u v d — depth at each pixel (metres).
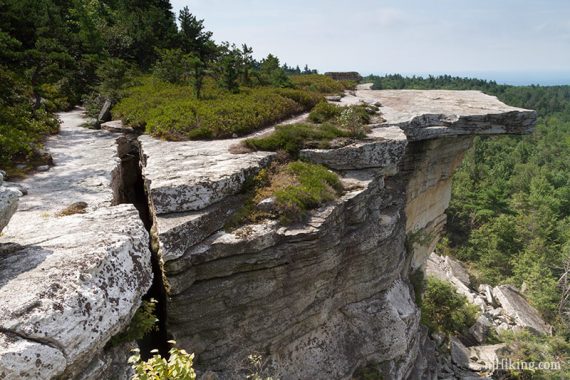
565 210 69.31
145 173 13.02
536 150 110.50
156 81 27.91
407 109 23.41
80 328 6.07
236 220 11.83
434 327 26.73
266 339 12.75
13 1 26.14
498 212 59.44
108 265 7.04
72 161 15.50
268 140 15.84
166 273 10.66
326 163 16.02
